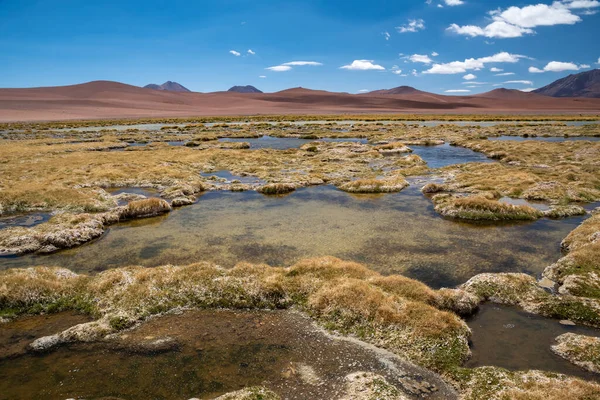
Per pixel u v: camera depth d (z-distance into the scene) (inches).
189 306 749.3
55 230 1141.7
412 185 1802.4
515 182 1675.7
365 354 591.5
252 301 755.4
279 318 705.6
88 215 1284.4
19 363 583.5
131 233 1202.0
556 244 1062.4
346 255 1005.8
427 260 970.7
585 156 2213.3
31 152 2723.9
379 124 5078.7
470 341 629.0
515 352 598.5
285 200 1572.3
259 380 535.2
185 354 598.2
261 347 614.9
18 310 742.5
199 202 1558.8
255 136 3900.1
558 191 1514.5
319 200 1566.2
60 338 638.5
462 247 1050.7
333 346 613.9
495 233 1154.7
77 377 547.8
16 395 511.5
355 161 2432.3
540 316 703.7
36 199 1496.1
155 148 3014.3
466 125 4680.1
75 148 2974.9
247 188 1761.8
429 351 585.9
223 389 519.2
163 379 540.1
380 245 1071.6
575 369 552.1
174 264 968.9
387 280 789.2
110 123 5718.5
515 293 767.7
